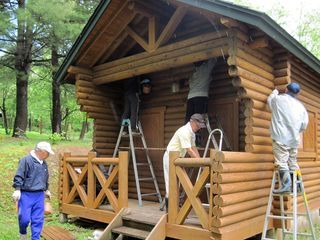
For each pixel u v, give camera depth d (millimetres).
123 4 6504
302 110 5512
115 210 6227
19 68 14875
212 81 7137
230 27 5094
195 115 5504
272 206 6020
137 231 5637
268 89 6008
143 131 8391
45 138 17641
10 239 5828
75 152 14320
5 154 12094
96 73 7797
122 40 7352
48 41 14188
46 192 5586
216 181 4691
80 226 7078
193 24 7047
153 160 8094
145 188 8195
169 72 7914
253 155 5414
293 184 5188
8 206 8492
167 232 5270
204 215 4844
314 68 7062
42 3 11805
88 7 15078
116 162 6277
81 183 7059
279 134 5363
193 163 5020
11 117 34469
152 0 6434
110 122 8438
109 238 5871
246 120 5531
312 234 5352
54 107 18203
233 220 4852
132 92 7902
